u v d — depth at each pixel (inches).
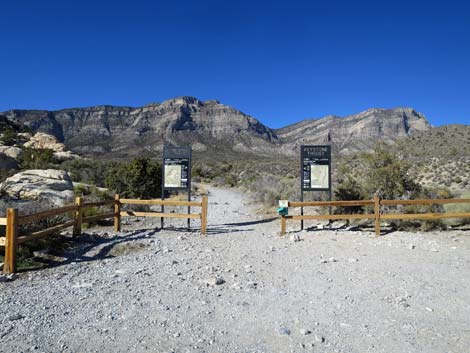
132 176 940.6
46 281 265.7
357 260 335.0
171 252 369.4
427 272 294.2
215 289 254.1
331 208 551.2
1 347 167.3
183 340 178.2
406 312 213.9
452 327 194.1
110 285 259.3
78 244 386.9
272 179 1250.6
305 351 169.5
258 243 422.0
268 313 213.0
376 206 443.2
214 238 454.0
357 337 183.3
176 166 520.4
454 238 423.5
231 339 180.4
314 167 504.4
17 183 645.9
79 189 794.8
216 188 1657.2
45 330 186.2
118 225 483.8
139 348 169.6
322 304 227.3
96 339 177.5
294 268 311.4
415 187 594.2
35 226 372.2
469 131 2213.3
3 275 274.1
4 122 2402.8
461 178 1353.3
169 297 236.8
